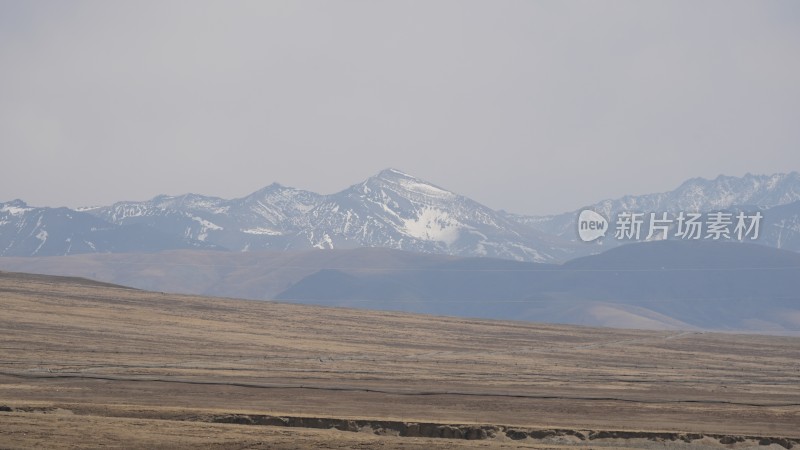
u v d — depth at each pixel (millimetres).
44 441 87812
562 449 102500
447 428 115750
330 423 115500
